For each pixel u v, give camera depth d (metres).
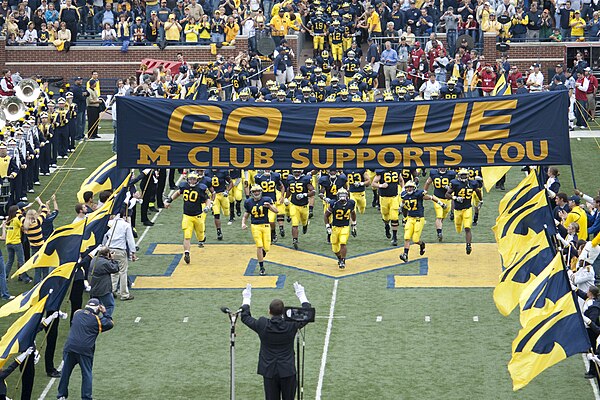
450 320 25.91
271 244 32.06
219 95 44.69
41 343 24.66
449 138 23.45
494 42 49.62
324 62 47.84
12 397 21.98
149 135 23.58
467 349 24.19
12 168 33.78
